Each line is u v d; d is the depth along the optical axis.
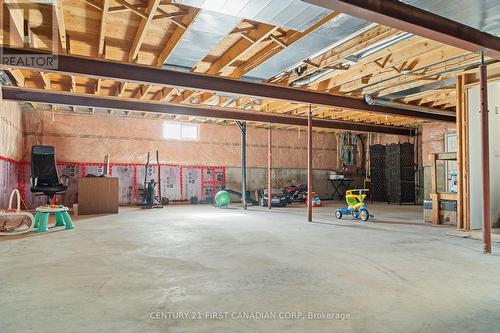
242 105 8.49
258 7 3.20
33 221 5.26
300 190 11.41
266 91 6.01
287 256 3.65
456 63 5.09
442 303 2.31
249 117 8.98
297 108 8.58
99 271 3.04
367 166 13.29
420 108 7.68
